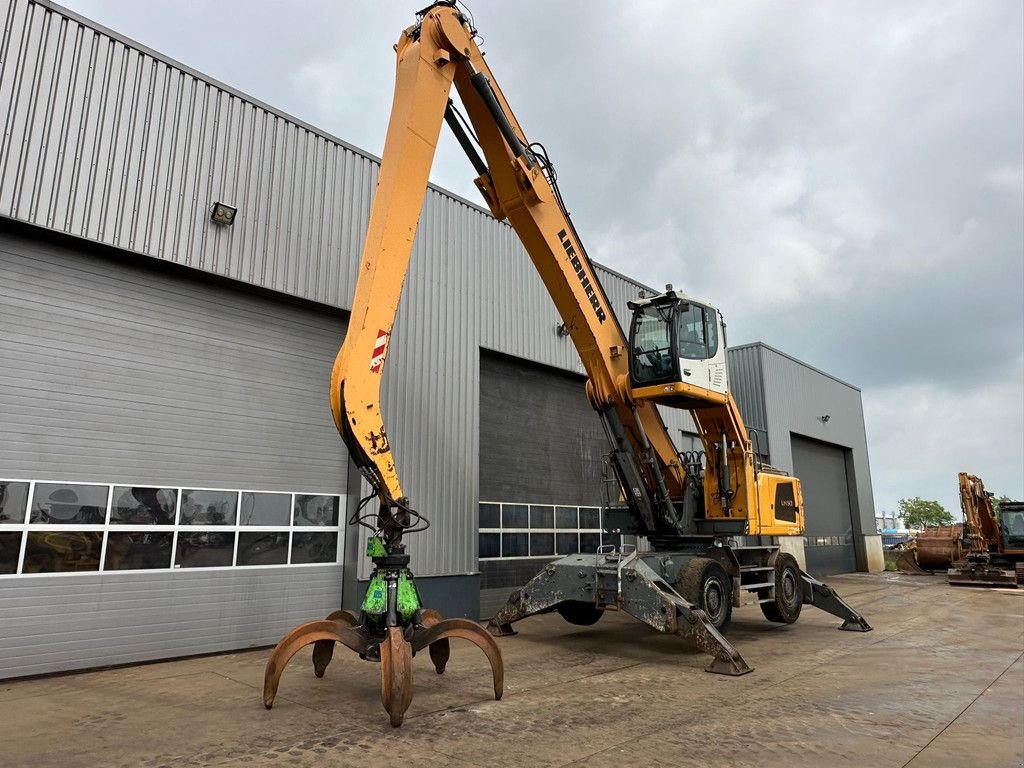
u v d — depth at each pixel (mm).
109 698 6238
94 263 8031
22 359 7398
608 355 9742
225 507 8812
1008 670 7988
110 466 7887
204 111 8828
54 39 7582
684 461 11141
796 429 24828
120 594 7773
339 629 6004
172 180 8414
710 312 10359
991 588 19734
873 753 4934
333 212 10133
